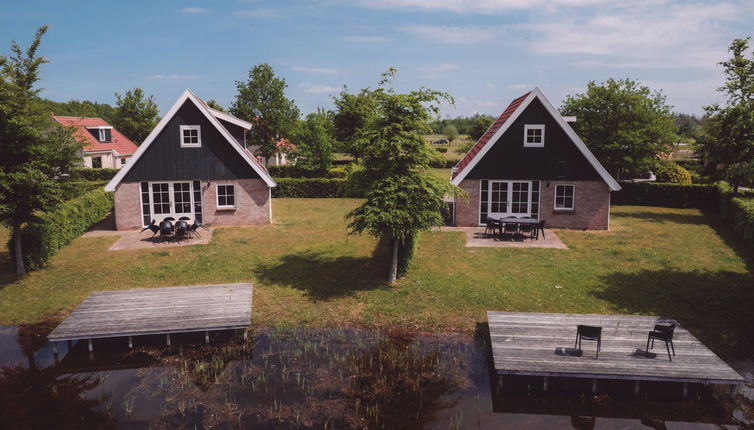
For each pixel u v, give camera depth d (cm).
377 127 1435
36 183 1482
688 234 2139
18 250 1569
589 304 1338
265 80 4388
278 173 4288
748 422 852
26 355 1114
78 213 2150
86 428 838
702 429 832
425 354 1102
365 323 1266
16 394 951
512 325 1130
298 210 2878
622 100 2920
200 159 2303
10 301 1397
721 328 1181
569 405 905
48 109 1576
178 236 2116
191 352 1130
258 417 866
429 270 1644
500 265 1684
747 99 1997
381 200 1401
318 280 1573
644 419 862
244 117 4391
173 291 1374
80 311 1218
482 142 2552
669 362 948
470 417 866
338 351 1122
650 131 2884
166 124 2248
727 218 2372
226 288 1399
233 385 980
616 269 1625
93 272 1634
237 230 2262
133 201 2266
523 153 2217
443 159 1442
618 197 3056
